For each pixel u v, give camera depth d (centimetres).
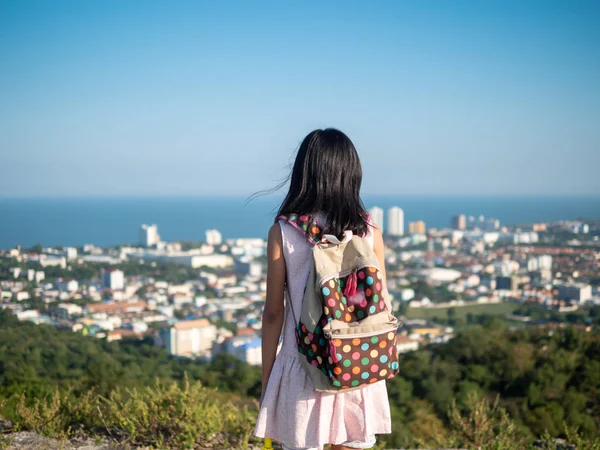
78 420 337
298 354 153
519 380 1529
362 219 157
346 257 150
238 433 334
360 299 145
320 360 145
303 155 157
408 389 1609
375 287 145
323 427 150
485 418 361
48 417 318
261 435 155
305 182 155
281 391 154
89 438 305
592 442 337
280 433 154
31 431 314
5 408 379
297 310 153
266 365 158
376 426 157
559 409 1233
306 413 150
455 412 382
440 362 1806
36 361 2092
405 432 781
